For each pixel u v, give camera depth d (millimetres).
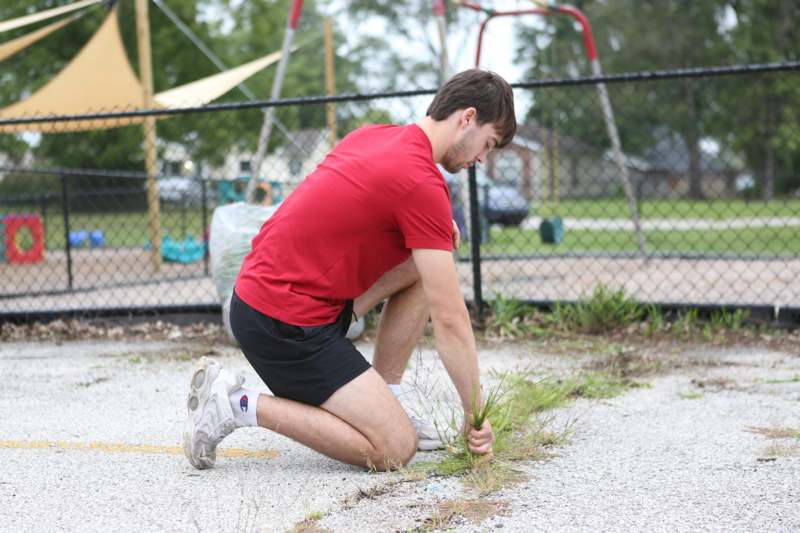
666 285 8945
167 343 6426
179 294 9484
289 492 3057
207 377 3271
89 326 7082
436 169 3104
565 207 17312
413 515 2795
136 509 2908
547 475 3207
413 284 3541
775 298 7695
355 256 3119
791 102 40656
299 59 40844
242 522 2760
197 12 34625
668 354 5551
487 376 4953
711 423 3900
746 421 3920
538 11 11031
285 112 24484
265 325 3145
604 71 45938
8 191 28578
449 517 2760
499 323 6414
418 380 4734
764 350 5621
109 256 14930
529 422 3877
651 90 43188
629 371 5086
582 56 46281
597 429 3844
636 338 6086
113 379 5172
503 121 3160
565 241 14961
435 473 3248
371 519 2764
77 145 32031
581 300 6652
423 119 3209
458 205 10445
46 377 5262
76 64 13555
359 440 3188
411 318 3568
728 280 9242
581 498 2936
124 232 15406
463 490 3041
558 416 4090
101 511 2895
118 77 13883
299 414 3207
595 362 5359
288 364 3168
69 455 3576
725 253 11828
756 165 41812
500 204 14000
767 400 4312
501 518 2756
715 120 41656
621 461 3359
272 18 38469
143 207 14484
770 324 6211
